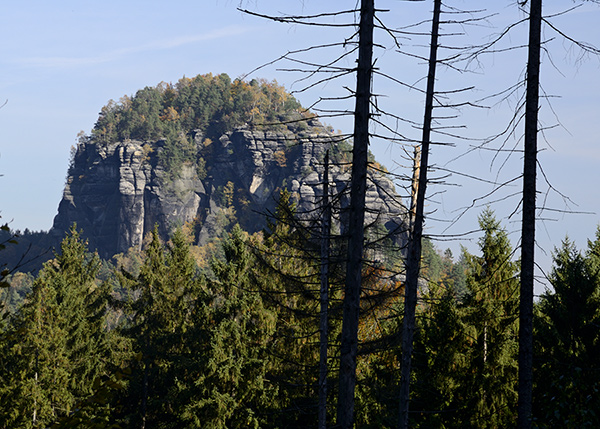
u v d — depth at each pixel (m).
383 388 42.16
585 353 35.72
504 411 39.53
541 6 21.30
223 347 49.34
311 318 43.31
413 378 42.06
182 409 50.94
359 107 19.23
